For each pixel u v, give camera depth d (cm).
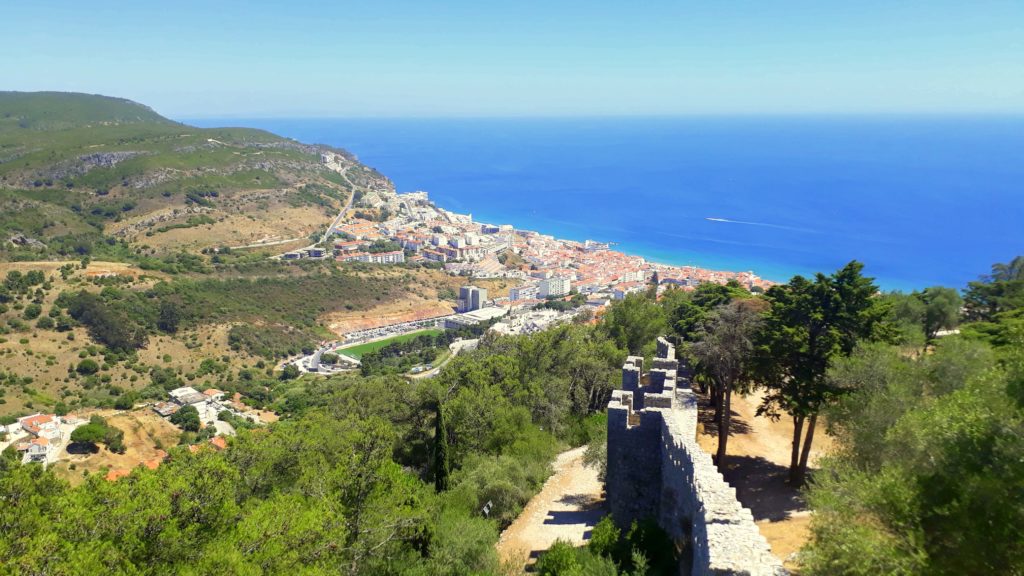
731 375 3039
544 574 2064
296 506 1983
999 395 1441
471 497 3005
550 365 5038
